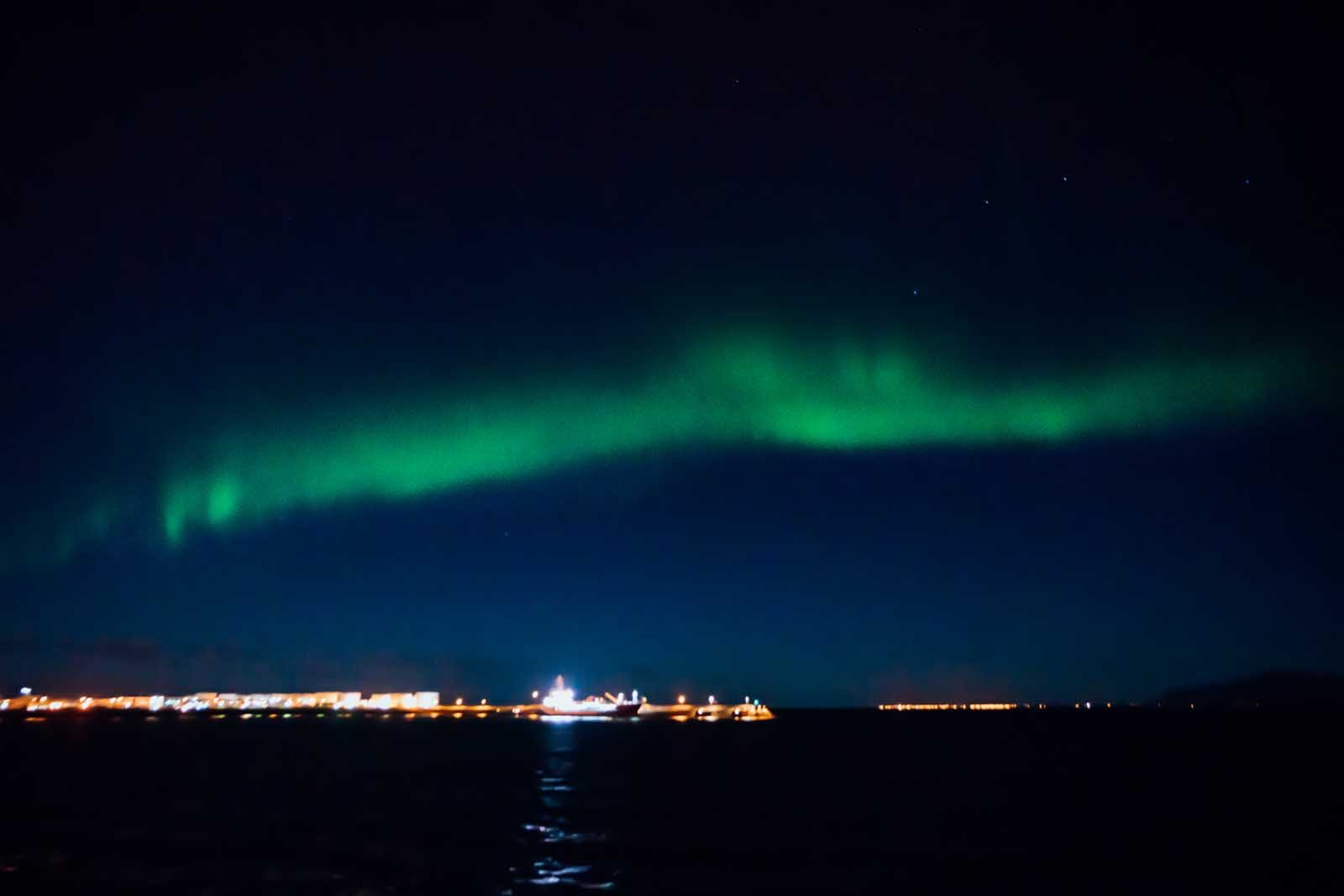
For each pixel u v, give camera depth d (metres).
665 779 80.69
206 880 35.44
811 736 185.12
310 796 65.00
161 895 32.78
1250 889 34.62
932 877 37.12
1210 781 76.50
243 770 87.50
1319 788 70.94
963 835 47.56
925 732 197.25
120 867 37.62
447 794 67.38
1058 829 49.50
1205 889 34.66
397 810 58.00
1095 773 85.62
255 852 41.50
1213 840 45.38
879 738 168.88
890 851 42.88
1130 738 158.38
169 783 73.69
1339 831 48.38
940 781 78.31
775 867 39.09
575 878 36.94
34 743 136.50
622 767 96.19
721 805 60.94
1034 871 38.16
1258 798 63.44
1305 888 34.91
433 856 41.41
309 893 33.62
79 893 33.03
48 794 64.12
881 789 71.75
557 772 89.25
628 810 58.66
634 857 41.34
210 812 55.47
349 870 37.84
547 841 45.38
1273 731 190.62
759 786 74.44
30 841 43.59
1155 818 53.50
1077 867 38.81
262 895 33.12
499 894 33.88
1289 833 47.50
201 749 122.69
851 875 37.44
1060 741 149.75
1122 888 34.88
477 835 47.44
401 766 95.88
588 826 50.72
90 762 95.44
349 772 87.19
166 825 49.31
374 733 195.62
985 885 35.62
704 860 40.81
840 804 61.47
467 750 129.00
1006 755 114.31
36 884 34.28
